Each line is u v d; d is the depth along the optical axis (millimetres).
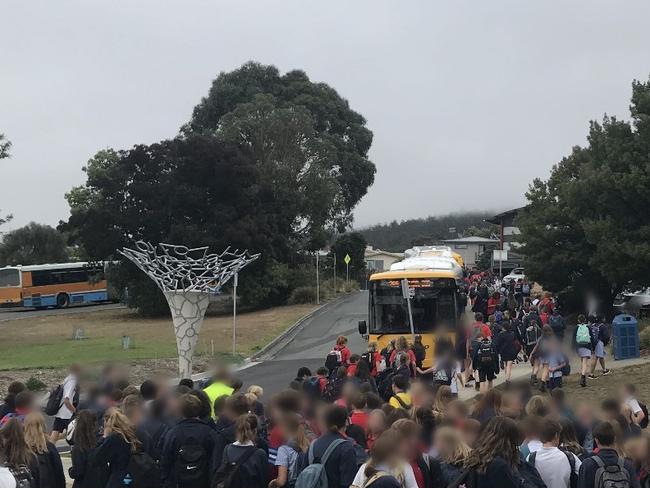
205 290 25156
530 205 39312
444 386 9023
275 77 84438
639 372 22188
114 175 54781
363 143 84750
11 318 57812
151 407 8805
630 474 6980
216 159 54156
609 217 31891
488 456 6418
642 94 33000
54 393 12961
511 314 27844
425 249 41438
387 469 6242
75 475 7660
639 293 38625
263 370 29188
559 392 9031
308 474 6898
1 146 41719
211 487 7586
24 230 90562
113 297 70312
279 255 58938
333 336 39188
